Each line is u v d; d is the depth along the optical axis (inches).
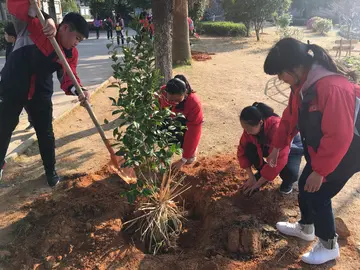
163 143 115.6
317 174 88.7
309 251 110.3
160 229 117.2
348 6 1275.8
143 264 105.6
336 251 104.6
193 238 127.8
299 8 1736.0
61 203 131.6
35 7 114.8
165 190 122.3
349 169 92.7
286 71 90.4
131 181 138.2
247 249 109.2
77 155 179.5
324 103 85.0
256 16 690.8
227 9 769.6
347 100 83.6
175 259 108.4
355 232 119.6
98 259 107.3
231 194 138.2
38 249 111.1
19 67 127.3
